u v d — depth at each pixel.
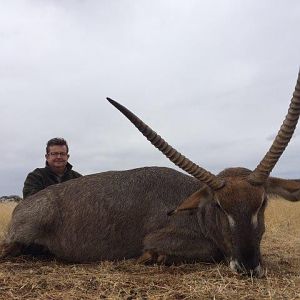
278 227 3.62
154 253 1.99
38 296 1.45
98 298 1.43
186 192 2.09
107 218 2.08
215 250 1.96
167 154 1.75
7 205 5.32
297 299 1.39
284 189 1.80
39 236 2.16
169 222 2.01
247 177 1.75
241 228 1.66
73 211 2.12
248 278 1.61
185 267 1.89
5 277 1.68
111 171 2.26
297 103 1.63
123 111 1.67
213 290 1.47
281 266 1.99
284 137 1.65
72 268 1.88
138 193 2.10
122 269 1.86
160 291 1.49
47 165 2.77
